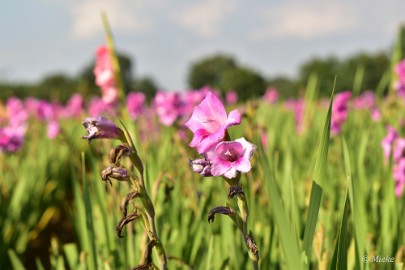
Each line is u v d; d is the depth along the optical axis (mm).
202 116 1720
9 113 9203
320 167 1734
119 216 3561
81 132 7508
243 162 1604
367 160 5094
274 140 5582
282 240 1707
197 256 3451
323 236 2441
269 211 3469
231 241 2949
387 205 3062
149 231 1786
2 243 5410
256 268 1676
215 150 1636
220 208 1671
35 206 6844
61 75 59781
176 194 4055
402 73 6016
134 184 1751
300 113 7359
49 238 6902
